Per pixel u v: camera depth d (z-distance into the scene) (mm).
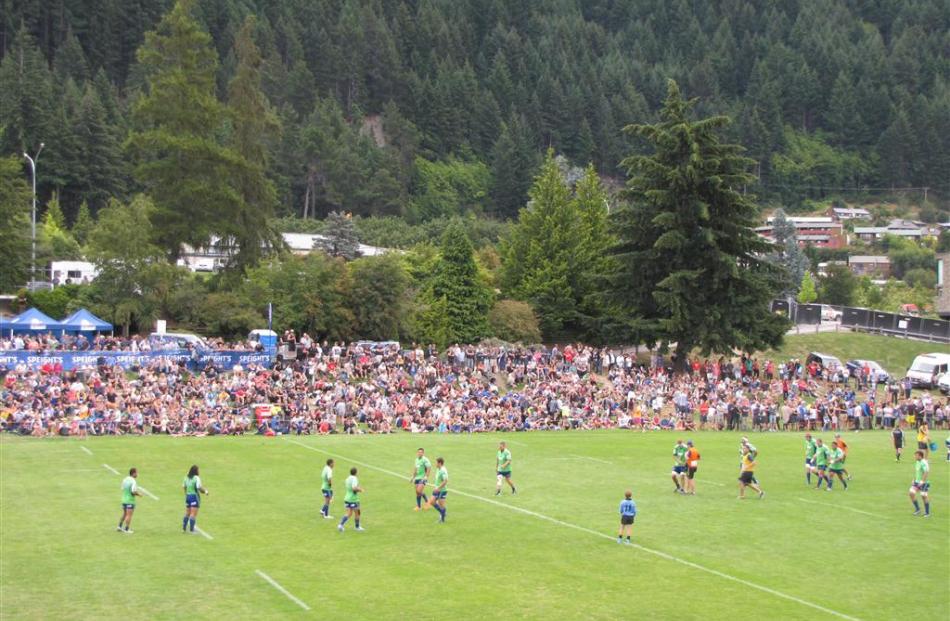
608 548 33188
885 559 32406
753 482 42281
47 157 146125
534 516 37781
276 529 35000
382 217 198750
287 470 46406
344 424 60719
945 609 27344
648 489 43656
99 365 65188
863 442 62719
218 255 124812
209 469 46188
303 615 25688
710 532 35656
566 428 66375
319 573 29625
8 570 29281
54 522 35344
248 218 89500
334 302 85125
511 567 30688
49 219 123438
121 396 58969
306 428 59562
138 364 67250
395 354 74625
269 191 91812
